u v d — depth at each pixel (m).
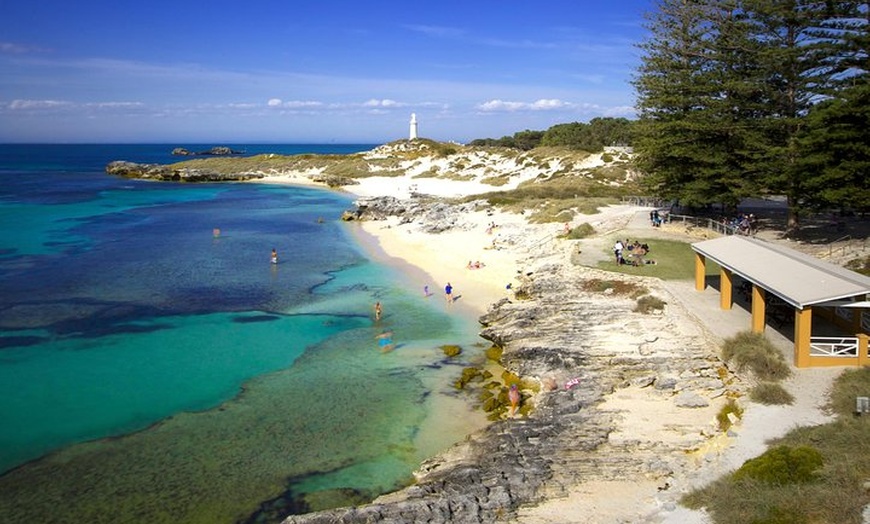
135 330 34.38
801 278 24.81
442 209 68.00
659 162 52.66
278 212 81.12
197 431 23.42
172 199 95.50
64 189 109.69
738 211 54.81
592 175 85.88
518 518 16.28
